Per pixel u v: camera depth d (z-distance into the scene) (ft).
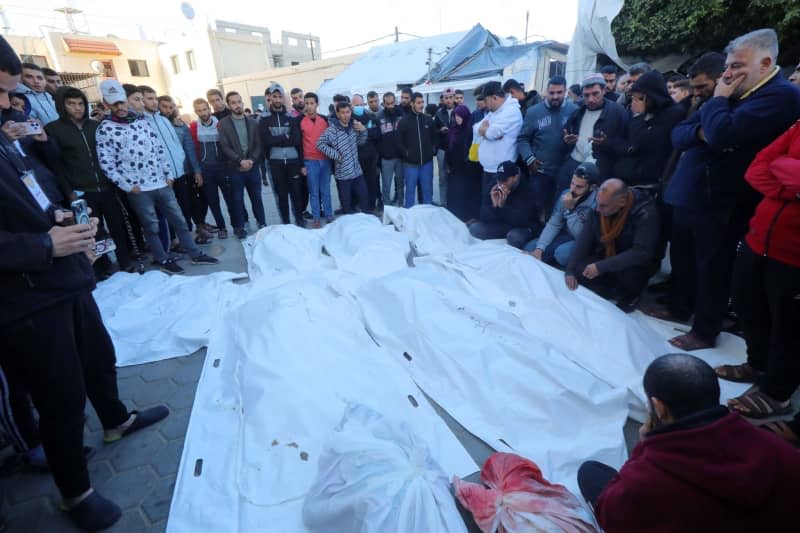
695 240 8.76
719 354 8.76
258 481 5.78
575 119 13.50
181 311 11.03
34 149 11.82
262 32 98.37
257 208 18.52
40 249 4.61
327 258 13.52
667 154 10.54
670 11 19.30
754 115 6.83
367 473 4.75
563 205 11.72
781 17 16.46
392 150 20.17
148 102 15.11
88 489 5.74
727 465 3.17
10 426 6.00
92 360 6.53
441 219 14.90
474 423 6.99
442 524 4.38
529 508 4.68
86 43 72.43
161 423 7.58
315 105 18.33
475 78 32.01
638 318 10.43
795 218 6.10
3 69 4.66
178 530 5.35
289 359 7.34
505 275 10.39
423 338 8.21
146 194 13.66
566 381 7.06
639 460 3.73
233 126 16.90
